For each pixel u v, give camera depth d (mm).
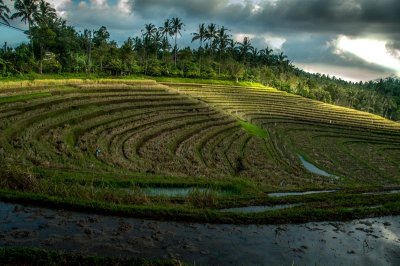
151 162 31625
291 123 80375
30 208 14461
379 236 15359
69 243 11875
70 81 61156
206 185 23266
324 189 26219
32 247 11289
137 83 74062
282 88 133625
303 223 16109
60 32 90875
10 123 33750
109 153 32562
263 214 16141
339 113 101938
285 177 36406
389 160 61562
